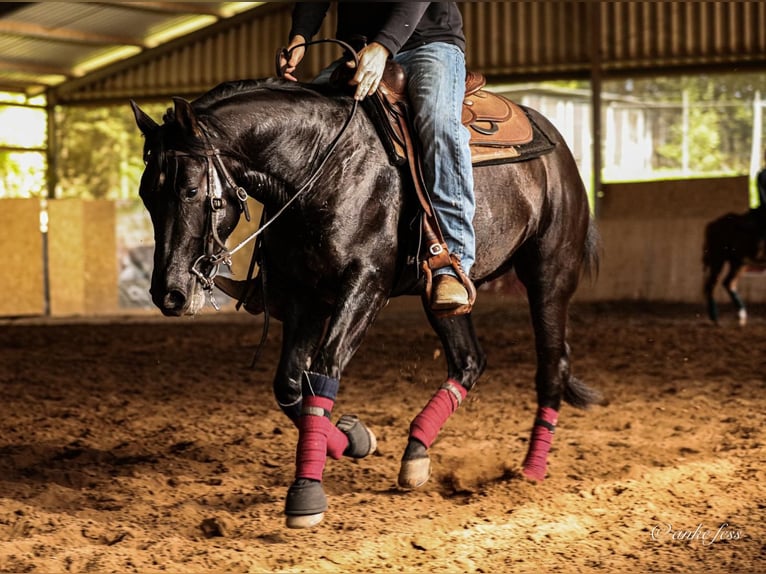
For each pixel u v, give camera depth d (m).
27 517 3.97
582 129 22.42
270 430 6.05
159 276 3.55
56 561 3.42
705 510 4.15
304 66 19.77
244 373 8.85
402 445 5.60
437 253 4.02
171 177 3.55
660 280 16.86
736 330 12.45
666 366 8.98
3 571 3.32
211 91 3.88
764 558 3.51
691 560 3.50
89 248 18.12
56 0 17.94
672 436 5.79
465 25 19.27
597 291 17.06
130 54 21.16
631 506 4.21
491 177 4.42
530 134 4.68
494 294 16.80
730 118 21.83
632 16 18.41
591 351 10.27
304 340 4.14
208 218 3.61
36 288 17.88
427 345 11.07
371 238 3.91
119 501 4.31
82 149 22.41
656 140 22.31
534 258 4.84
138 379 8.43
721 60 18.03
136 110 3.64
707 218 17.27
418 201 4.04
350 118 3.95
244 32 20.45
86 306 18.11
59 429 6.07
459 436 5.84
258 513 4.11
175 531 3.86
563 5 18.66
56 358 9.98
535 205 4.65
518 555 3.56
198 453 5.37
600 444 5.52
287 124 3.83
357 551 3.56
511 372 8.71
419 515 4.09
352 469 4.96
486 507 4.23
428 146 4.08
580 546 3.67
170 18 19.91
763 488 4.49
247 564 3.41
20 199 17.80
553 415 4.82
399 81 4.15
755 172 21.52
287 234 3.93
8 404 6.99
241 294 4.24
